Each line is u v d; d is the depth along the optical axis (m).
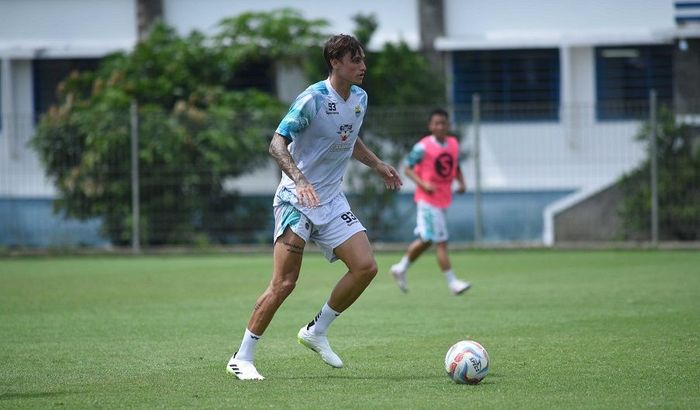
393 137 70.00
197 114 70.25
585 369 26.27
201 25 85.19
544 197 76.88
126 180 70.31
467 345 24.59
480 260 63.19
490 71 82.88
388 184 27.31
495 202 76.75
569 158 76.94
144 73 79.31
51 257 69.31
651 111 67.62
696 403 21.94
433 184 45.50
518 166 77.88
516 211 76.62
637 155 75.31
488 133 78.50
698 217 67.75
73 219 71.56
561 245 69.81
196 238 70.56
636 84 81.12
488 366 24.52
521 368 26.53
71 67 87.44
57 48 85.25
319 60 78.06
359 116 25.81
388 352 29.64
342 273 55.59
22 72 87.00
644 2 81.06
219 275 55.22
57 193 71.38
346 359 28.50
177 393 23.67
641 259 61.34
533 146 77.94
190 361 28.48
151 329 35.09
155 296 45.44
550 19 82.12
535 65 82.31
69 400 22.95
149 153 69.38
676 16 77.50
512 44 81.00
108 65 79.81
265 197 71.50
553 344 30.55
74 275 55.75
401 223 71.12
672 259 60.97
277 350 30.23
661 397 22.59
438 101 77.56
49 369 27.25
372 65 78.00
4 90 86.56
